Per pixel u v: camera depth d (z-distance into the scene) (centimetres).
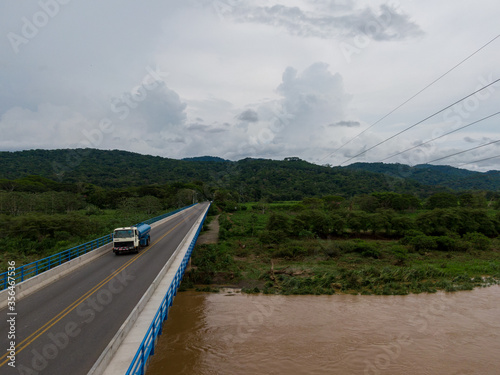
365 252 4262
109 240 3456
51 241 4050
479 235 5009
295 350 1770
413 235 5316
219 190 13625
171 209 10169
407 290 2898
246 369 1570
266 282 3089
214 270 3406
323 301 2619
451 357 1717
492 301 2630
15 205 5719
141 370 1001
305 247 4422
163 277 1986
